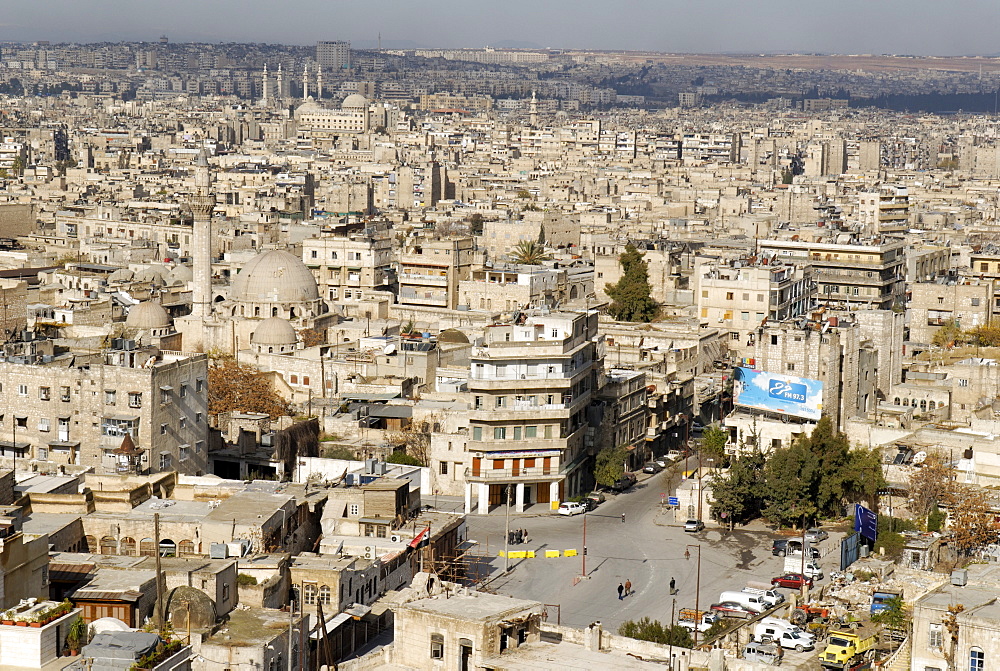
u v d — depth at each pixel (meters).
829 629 192.75
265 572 182.75
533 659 146.62
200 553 195.25
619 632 192.00
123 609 161.25
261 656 153.50
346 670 148.88
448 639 146.62
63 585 166.12
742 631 194.62
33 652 135.62
